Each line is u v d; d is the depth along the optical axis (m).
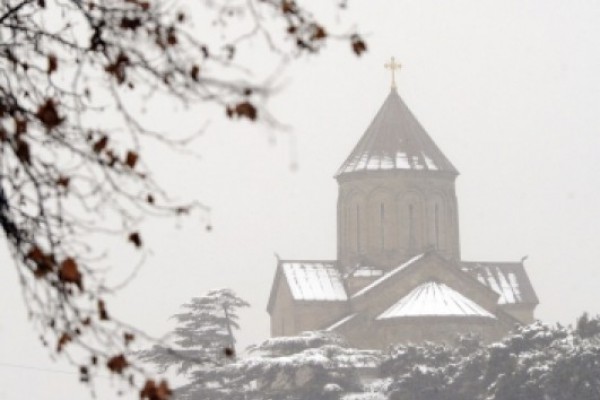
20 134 20.41
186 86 19.95
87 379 20.16
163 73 20.19
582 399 181.62
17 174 20.36
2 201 20.33
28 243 20.27
